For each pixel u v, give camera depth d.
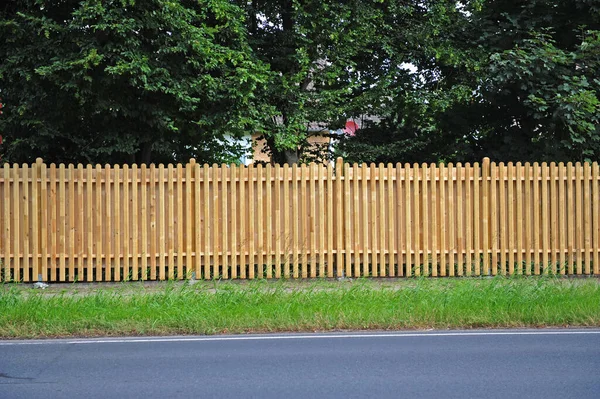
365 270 13.18
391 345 8.38
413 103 17.70
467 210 13.34
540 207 13.60
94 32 13.15
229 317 9.55
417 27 17.27
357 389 6.36
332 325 9.44
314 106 16.61
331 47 16.75
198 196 12.93
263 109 15.25
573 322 9.65
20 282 12.80
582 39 15.59
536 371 7.03
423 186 13.27
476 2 16.73
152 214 12.89
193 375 6.92
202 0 14.36
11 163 14.95
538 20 16.19
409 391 6.28
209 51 13.88
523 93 15.80
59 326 9.16
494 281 11.77
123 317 9.57
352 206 13.24
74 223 12.77
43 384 6.60
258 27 16.98
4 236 12.62
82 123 14.79
